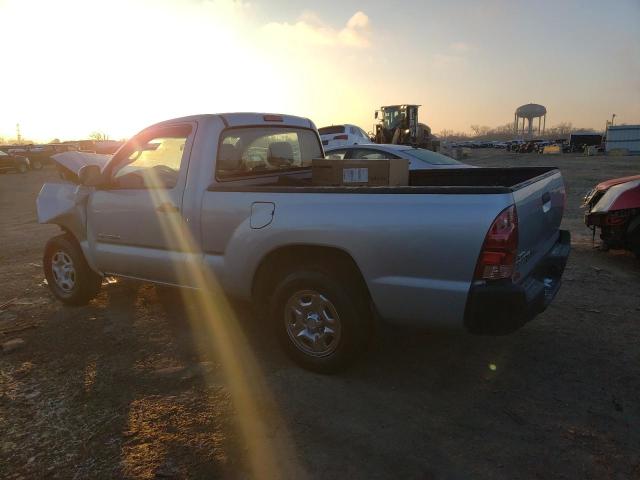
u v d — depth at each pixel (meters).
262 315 4.27
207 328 4.84
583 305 5.21
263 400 3.53
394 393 3.60
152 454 2.96
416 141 29.53
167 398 3.58
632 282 5.97
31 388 3.76
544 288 3.57
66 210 5.25
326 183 4.91
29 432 3.21
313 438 3.09
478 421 3.24
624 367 3.90
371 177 4.78
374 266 3.41
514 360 4.06
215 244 4.20
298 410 3.40
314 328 3.82
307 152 5.58
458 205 3.15
